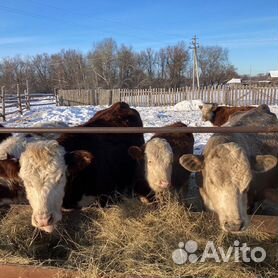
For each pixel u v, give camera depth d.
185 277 1.41
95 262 1.53
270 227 1.67
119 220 1.76
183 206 1.80
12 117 7.70
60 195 1.63
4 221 1.84
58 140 2.02
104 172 2.08
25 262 1.54
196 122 6.37
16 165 1.69
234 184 1.54
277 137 2.04
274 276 1.45
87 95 13.86
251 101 11.13
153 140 2.08
